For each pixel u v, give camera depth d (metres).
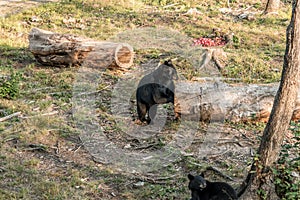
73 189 8.70
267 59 17.55
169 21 22.53
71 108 12.49
